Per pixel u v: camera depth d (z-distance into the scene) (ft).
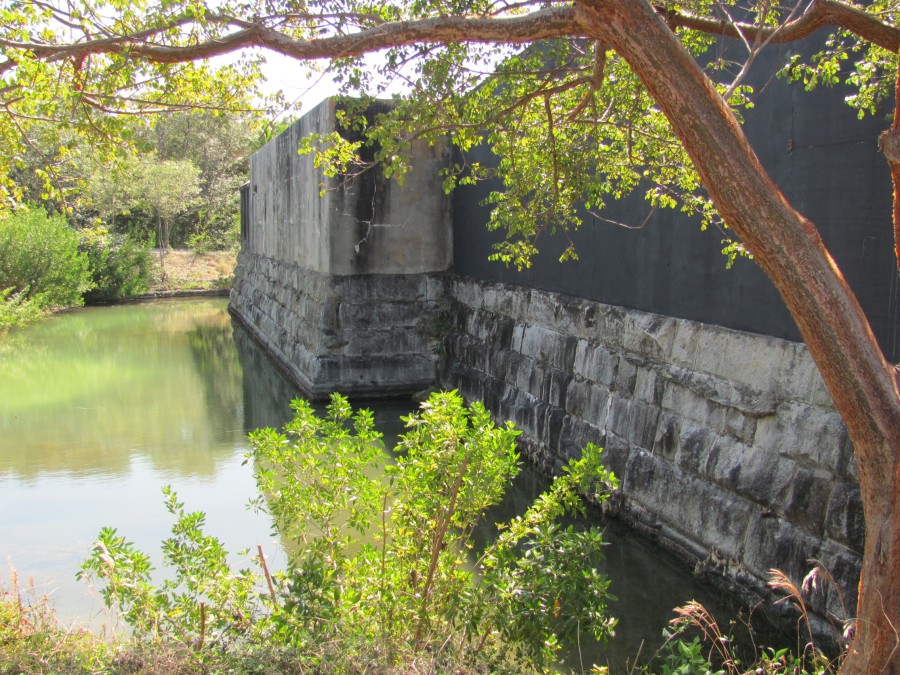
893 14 16.39
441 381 45.19
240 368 58.03
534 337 34.81
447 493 14.84
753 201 9.96
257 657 12.96
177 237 127.03
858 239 19.26
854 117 19.25
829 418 19.34
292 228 57.47
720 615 21.09
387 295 45.83
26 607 18.16
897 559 10.03
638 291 27.99
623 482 27.22
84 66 17.95
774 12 18.24
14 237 84.99
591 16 10.52
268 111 18.92
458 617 14.89
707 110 10.07
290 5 16.22
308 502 15.71
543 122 20.97
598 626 14.19
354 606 14.58
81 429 40.47
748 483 21.61
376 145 44.73
